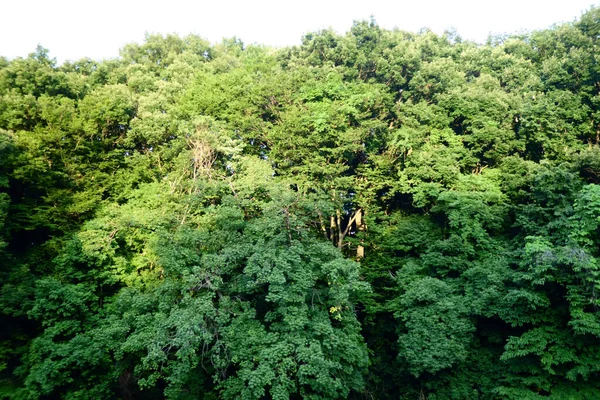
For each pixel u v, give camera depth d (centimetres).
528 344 1617
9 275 1772
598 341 1526
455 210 2186
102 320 1739
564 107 2639
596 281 1500
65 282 1855
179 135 2339
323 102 2584
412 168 2495
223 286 1647
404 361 1927
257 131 2555
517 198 2372
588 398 1500
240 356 1423
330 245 1820
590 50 2811
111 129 2452
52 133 2069
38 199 2172
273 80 2733
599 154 2127
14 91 2170
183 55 3309
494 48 3703
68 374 1547
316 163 2378
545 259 1591
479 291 1859
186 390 1555
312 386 1354
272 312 1559
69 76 2581
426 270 2158
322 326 1484
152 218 1964
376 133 2659
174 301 1587
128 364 1605
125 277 1936
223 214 1820
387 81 3128
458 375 1781
